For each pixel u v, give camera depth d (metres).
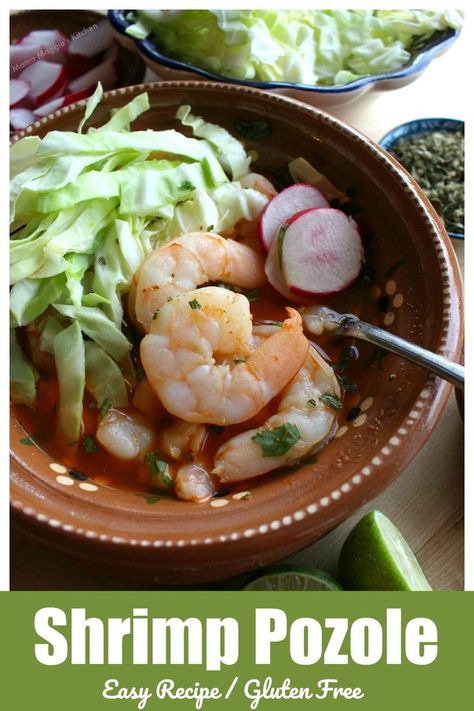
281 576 0.30
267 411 0.32
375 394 0.31
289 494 0.29
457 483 0.34
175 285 0.33
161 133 0.38
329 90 0.43
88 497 0.30
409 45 0.49
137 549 0.27
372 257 0.36
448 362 0.29
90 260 0.35
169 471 0.32
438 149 0.44
